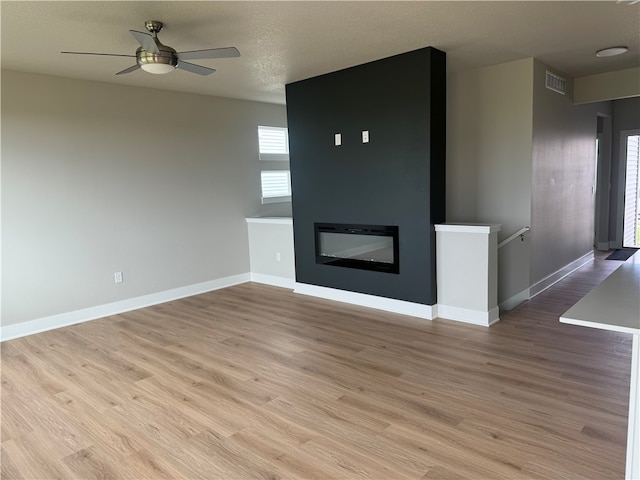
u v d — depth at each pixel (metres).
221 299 5.52
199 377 3.28
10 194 4.26
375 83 4.41
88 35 3.37
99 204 4.88
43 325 4.52
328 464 2.22
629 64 4.97
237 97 6.05
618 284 2.23
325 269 5.29
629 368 3.14
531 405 2.68
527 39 3.88
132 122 5.11
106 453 2.39
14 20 3.03
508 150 4.88
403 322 4.30
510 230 4.97
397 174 4.38
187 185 5.68
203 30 3.36
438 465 2.17
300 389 3.03
